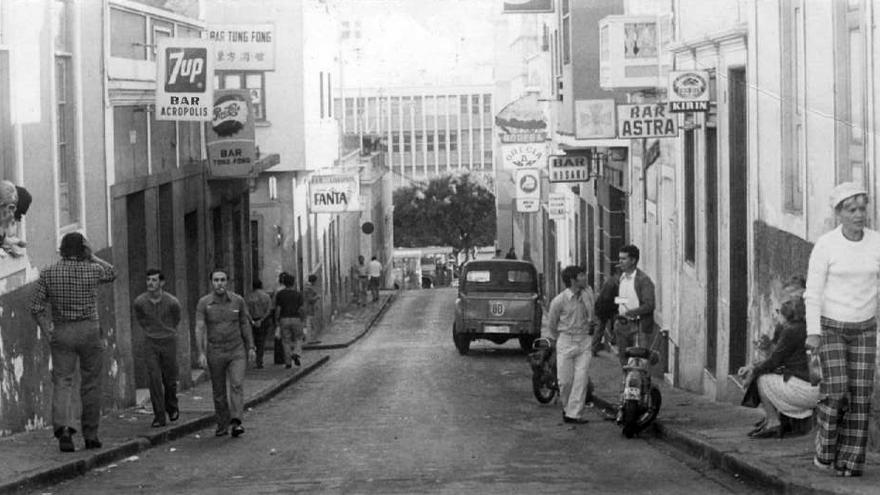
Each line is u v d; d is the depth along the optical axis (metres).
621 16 22.97
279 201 43.16
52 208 17.52
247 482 12.41
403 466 13.52
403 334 47.91
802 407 12.95
